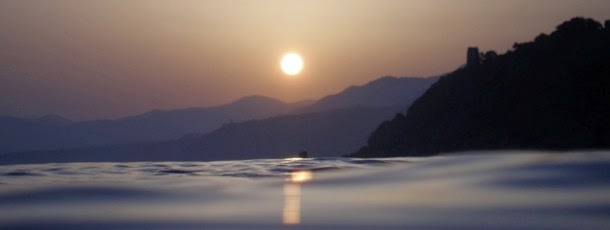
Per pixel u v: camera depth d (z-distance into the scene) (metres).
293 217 6.86
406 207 7.31
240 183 9.88
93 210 7.41
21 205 7.81
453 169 10.66
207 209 7.43
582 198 7.53
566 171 9.69
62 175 11.66
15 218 6.99
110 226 6.55
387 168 11.51
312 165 12.86
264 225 6.50
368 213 7.00
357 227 6.36
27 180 10.69
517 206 7.18
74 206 7.67
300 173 11.29
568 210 6.89
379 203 7.60
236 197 8.34
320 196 8.27
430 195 8.10
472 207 7.20
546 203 7.29
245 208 7.45
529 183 8.71
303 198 8.14
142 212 7.25
